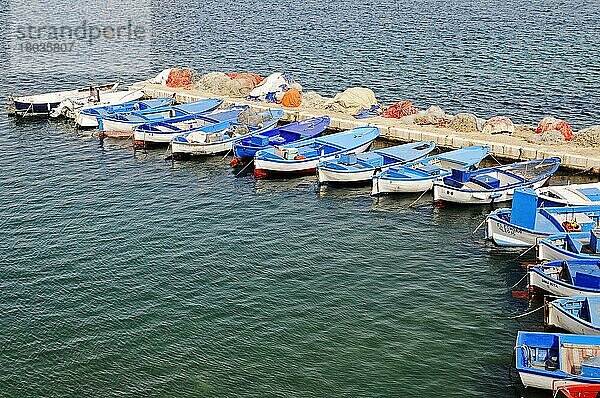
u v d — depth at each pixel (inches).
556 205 1951.3
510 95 3230.8
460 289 1664.6
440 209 2103.8
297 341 1470.2
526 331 1477.6
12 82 3686.0
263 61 4097.0
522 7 5777.6
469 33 4660.4
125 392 1331.2
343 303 1606.8
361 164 2317.9
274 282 1695.4
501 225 1843.0
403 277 1720.0
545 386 1272.1
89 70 3966.5
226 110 2915.8
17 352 1443.2
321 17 5497.1
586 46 4158.5
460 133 2596.0
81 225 2014.0
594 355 1305.4
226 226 2000.5
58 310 1583.4
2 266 1776.6
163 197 2213.3
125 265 1779.0
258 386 1342.3
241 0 6579.7
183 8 6186.0
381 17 5418.3
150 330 1509.6
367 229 1980.8
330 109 2940.5
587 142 2421.3
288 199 2187.5
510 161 2437.3
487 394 1311.5
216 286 1676.9
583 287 1525.6
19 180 2364.7
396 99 3238.2
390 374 1370.6
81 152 2640.3
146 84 3452.3
